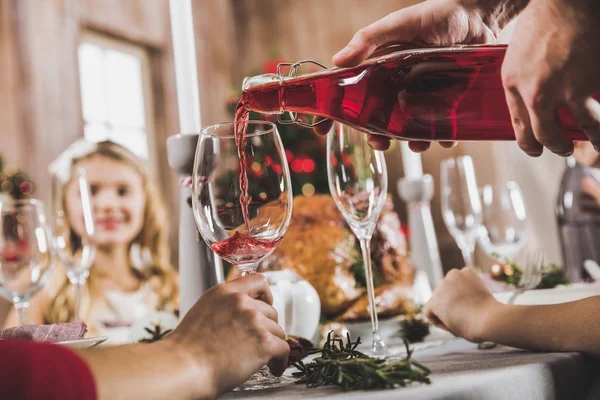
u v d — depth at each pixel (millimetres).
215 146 671
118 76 4520
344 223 1035
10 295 1106
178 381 491
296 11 5293
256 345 561
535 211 2908
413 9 867
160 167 4707
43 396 396
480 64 787
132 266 2535
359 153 823
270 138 676
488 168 3295
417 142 937
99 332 2059
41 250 1128
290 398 518
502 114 803
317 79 797
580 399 623
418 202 1629
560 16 608
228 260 691
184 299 847
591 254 1722
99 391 429
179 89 862
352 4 5094
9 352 406
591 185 1733
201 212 673
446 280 866
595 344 651
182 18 867
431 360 722
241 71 5473
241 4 5477
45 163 3789
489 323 774
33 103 3779
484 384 493
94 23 4254
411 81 795
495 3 906
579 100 632
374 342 789
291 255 977
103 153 2549
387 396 473
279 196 671
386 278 1029
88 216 1294
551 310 718
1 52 3674
